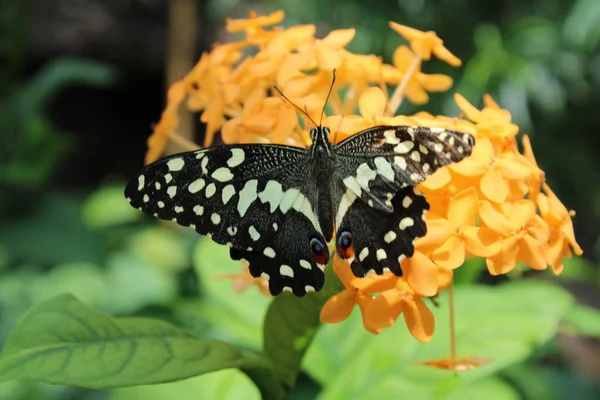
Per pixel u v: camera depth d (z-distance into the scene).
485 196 0.36
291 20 1.21
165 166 0.37
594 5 1.08
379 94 0.38
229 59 0.42
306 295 0.38
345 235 0.36
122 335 0.37
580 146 1.26
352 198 0.37
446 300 0.46
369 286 0.36
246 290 0.45
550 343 0.68
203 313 0.48
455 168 0.36
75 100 1.58
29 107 0.91
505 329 0.44
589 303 1.17
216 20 1.45
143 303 0.81
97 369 0.36
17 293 0.82
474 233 0.36
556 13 1.14
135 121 1.63
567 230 0.37
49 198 0.98
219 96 0.39
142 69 1.52
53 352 0.36
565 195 1.30
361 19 1.15
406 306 0.36
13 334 0.36
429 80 0.42
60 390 0.67
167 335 0.37
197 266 0.47
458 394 0.42
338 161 0.37
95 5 1.48
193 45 1.34
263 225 0.37
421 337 0.36
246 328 0.47
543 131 1.23
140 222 1.05
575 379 0.73
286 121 0.37
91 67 0.93
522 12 1.15
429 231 0.36
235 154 0.37
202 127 1.35
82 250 0.89
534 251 0.36
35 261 0.88
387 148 0.37
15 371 0.35
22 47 1.00
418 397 0.42
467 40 1.15
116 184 1.59
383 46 1.15
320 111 0.38
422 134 0.36
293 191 0.37
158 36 1.50
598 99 1.18
